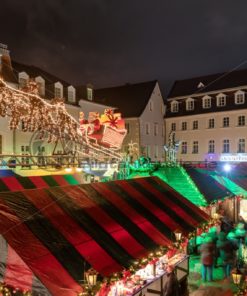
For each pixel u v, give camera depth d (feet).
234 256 39.78
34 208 25.44
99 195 32.53
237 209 64.39
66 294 19.47
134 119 142.10
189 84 156.35
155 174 54.03
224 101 139.33
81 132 54.70
